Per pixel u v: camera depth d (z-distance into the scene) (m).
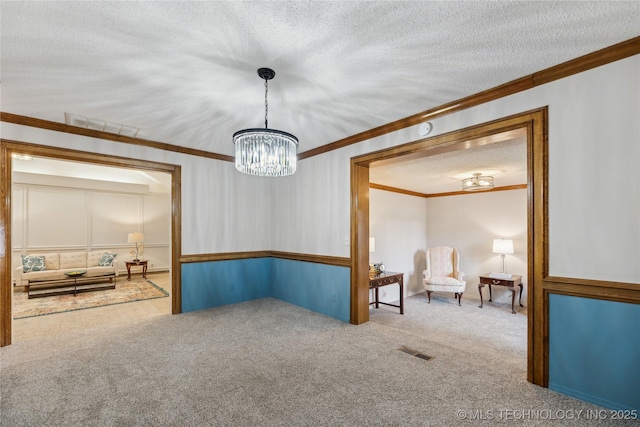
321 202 3.97
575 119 1.97
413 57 1.91
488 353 3.27
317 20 1.56
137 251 7.55
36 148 2.96
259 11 1.49
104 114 2.83
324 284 3.88
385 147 3.19
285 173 2.62
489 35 1.69
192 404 1.88
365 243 3.59
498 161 4.12
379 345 2.85
